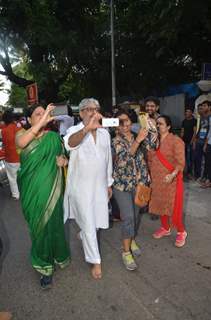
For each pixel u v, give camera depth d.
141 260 4.22
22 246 4.83
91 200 3.69
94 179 3.69
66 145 3.53
